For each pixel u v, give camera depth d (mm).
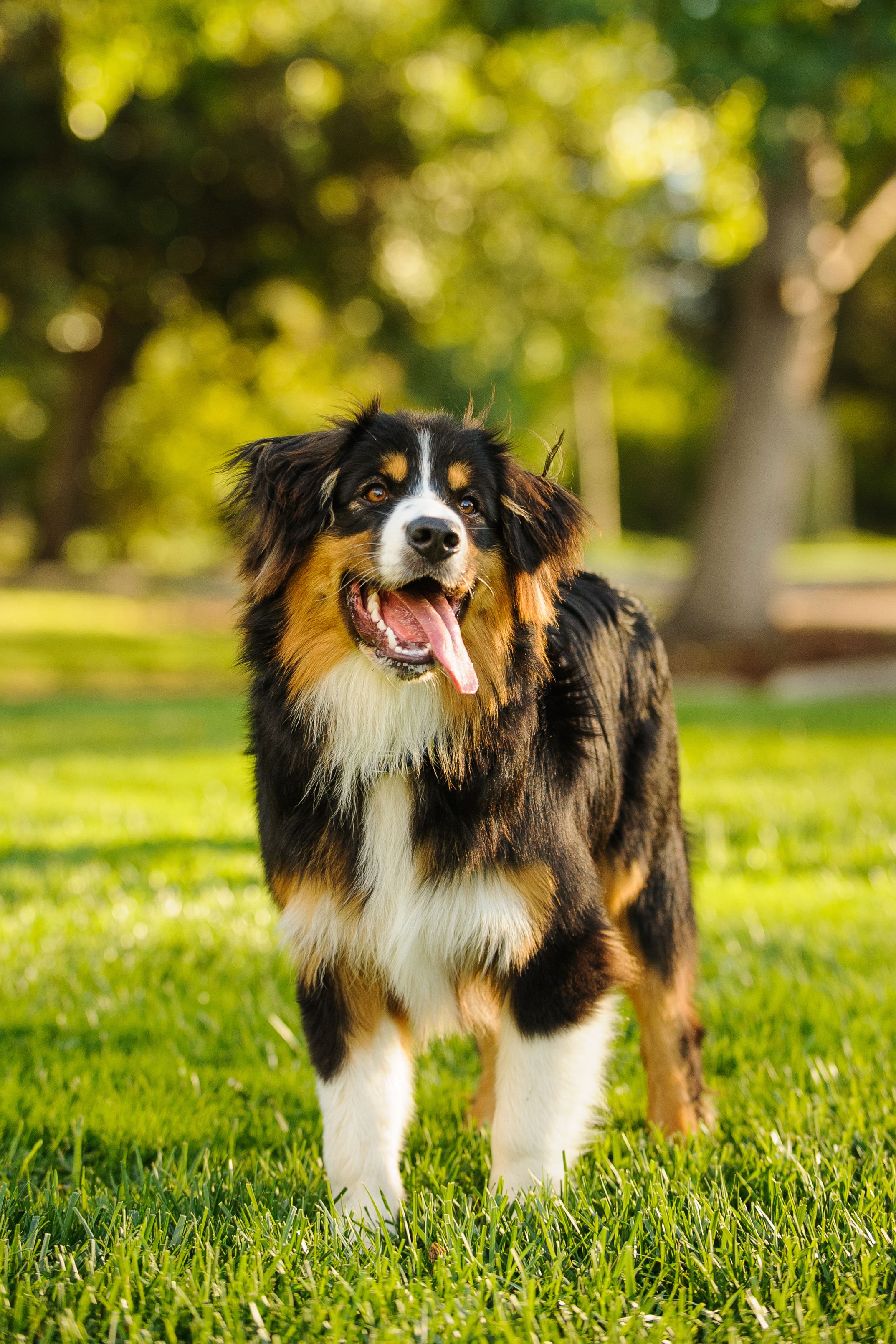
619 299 20922
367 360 21156
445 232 19484
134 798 7574
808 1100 3354
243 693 3178
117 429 29875
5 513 34844
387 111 18094
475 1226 2613
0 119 17172
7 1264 2439
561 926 2846
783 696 13336
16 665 15531
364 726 2865
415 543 2783
